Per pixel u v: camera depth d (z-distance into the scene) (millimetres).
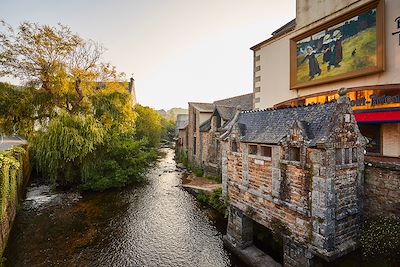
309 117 8008
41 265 10352
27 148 22250
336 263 8234
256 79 16469
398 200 7184
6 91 20453
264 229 11508
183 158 33188
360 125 10750
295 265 7883
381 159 8898
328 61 11289
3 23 19516
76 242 12344
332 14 11188
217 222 14805
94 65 23484
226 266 10414
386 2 9336
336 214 7070
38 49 20516
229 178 11055
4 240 11227
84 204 17734
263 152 9242
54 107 22422
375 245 7020
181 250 11719
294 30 13312
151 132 46875
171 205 17641
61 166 19703
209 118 27375
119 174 21703
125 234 13281
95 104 22781
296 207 7594
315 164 7004
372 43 9586
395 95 9008
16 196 15211
